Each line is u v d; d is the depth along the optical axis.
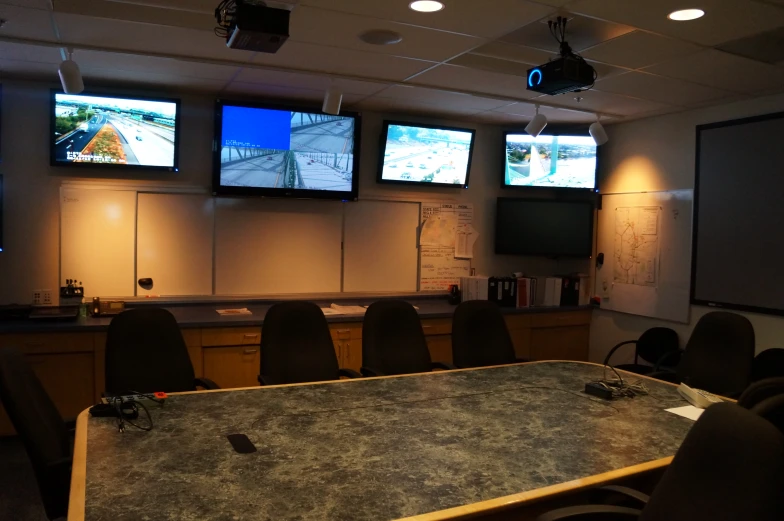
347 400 2.74
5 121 4.14
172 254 4.61
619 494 1.96
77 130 4.21
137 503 1.66
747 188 4.40
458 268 5.70
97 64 3.79
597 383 3.03
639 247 5.29
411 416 2.53
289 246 4.97
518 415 2.60
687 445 1.46
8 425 3.87
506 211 5.71
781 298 4.18
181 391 3.02
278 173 4.74
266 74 4.02
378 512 1.66
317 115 4.78
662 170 5.08
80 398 3.89
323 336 3.42
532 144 5.57
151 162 4.41
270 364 3.23
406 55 3.54
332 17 2.90
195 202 4.65
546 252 5.71
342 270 5.18
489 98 4.60
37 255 4.27
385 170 5.16
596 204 5.72
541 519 1.71
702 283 4.73
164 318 3.10
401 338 3.63
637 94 4.36
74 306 4.27
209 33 3.18
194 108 4.60
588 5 2.69
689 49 3.31
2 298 4.21
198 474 1.87
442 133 5.30
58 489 2.02
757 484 1.24
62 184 4.29
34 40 3.32
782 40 3.14
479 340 3.82
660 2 2.63
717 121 4.63
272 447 2.12
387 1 2.69
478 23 2.96
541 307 5.52
